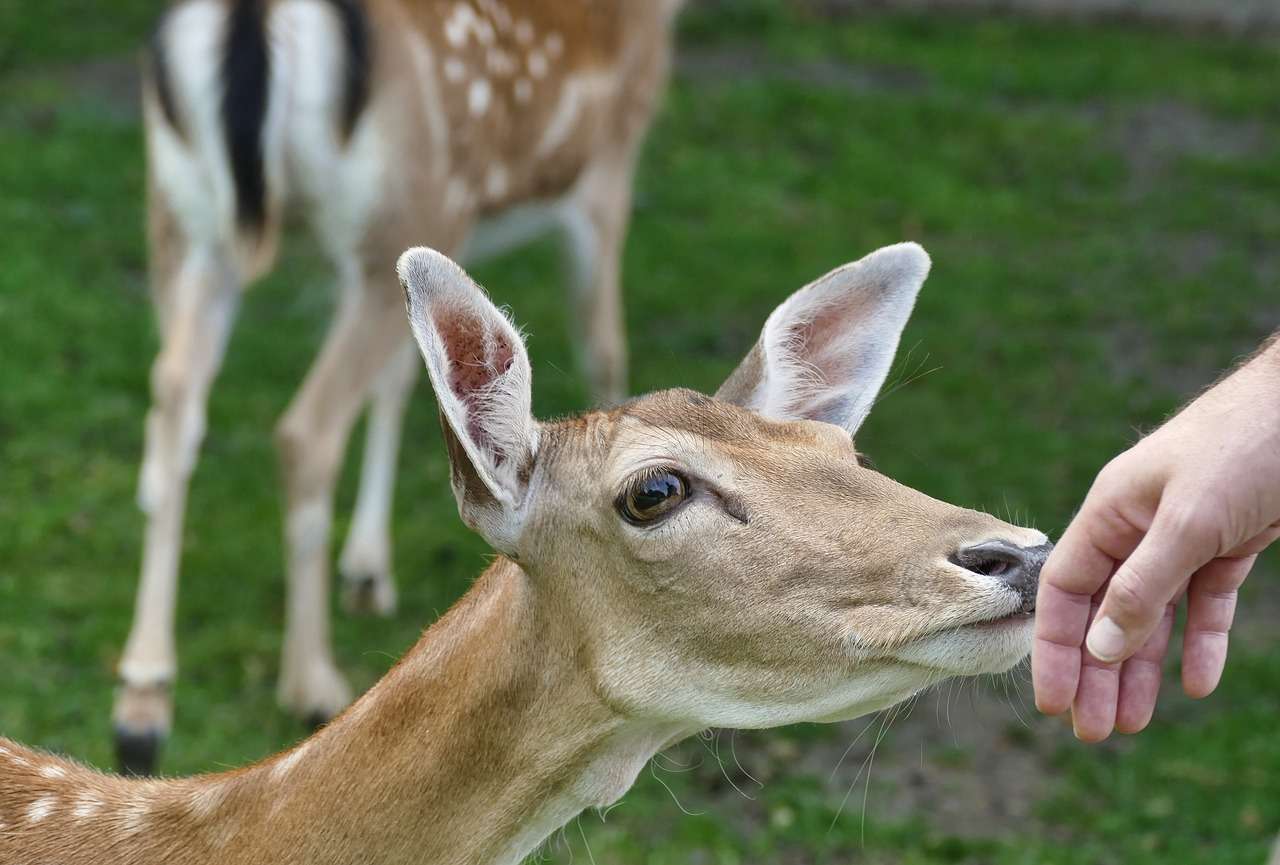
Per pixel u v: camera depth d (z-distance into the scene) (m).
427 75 5.78
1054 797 5.51
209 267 5.70
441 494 7.31
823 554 2.81
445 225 5.98
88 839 3.08
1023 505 7.23
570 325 8.91
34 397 7.48
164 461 5.48
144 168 10.13
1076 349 8.93
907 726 5.91
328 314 8.42
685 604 2.87
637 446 2.90
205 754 5.41
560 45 6.55
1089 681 2.60
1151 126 12.43
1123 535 2.46
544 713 2.98
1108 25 14.48
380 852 2.98
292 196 5.64
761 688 2.88
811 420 3.33
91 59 11.87
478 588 3.09
